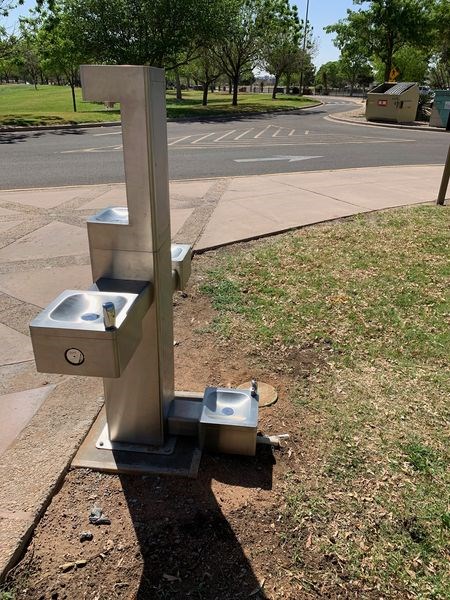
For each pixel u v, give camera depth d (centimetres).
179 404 245
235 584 175
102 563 179
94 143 1388
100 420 250
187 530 193
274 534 193
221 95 4909
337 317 369
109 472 219
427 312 379
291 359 316
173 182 822
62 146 1321
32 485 206
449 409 268
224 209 643
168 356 234
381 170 981
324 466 227
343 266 460
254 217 607
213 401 240
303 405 270
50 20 1938
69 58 2236
